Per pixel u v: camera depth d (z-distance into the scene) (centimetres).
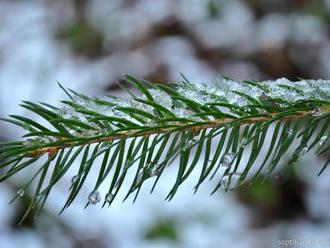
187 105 27
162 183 80
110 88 95
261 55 95
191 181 79
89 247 76
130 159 27
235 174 28
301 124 28
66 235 77
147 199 79
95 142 27
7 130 88
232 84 29
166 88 28
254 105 27
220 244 75
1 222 77
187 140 28
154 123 27
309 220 79
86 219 78
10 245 75
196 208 78
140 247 75
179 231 76
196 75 94
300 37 95
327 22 95
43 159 80
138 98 27
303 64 95
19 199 78
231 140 28
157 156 27
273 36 96
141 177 27
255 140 28
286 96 28
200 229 76
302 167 79
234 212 78
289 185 80
